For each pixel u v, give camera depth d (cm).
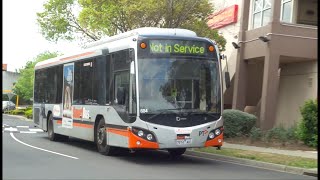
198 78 1328
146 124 1265
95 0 2358
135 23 2280
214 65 1359
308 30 2114
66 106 1814
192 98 1310
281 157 1429
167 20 2239
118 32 2452
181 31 1370
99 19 2347
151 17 2248
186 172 1155
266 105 2069
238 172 1193
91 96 1576
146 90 1281
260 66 2488
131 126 1277
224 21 2848
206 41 1362
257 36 2202
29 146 1753
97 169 1166
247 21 2339
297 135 1745
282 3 2356
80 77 1686
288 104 2370
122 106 1330
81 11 2519
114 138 1386
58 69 1938
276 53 2075
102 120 1485
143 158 1450
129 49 1307
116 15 2292
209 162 1402
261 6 2381
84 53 1662
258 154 1498
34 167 1184
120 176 1060
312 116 1675
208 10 2355
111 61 1424
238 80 2323
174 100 1292
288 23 2097
